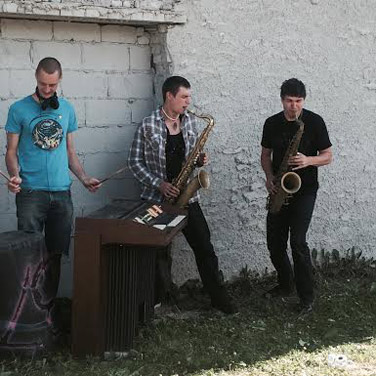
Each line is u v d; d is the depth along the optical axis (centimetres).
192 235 559
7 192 566
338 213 675
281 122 567
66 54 573
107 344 488
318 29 643
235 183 629
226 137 620
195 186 543
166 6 579
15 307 461
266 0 619
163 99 552
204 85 606
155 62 601
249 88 623
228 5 605
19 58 559
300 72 641
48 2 538
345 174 671
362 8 656
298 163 546
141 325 531
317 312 574
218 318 564
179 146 552
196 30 597
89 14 550
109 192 600
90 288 473
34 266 467
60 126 507
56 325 505
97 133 589
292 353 494
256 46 621
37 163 504
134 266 484
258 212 642
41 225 512
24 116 500
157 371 463
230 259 639
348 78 659
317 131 560
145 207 516
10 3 527
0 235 473
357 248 685
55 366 463
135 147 550
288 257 614
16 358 463
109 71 588
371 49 664
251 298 612
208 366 472
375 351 502
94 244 468
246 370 466
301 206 566
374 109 673
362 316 571
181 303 600
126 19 563
